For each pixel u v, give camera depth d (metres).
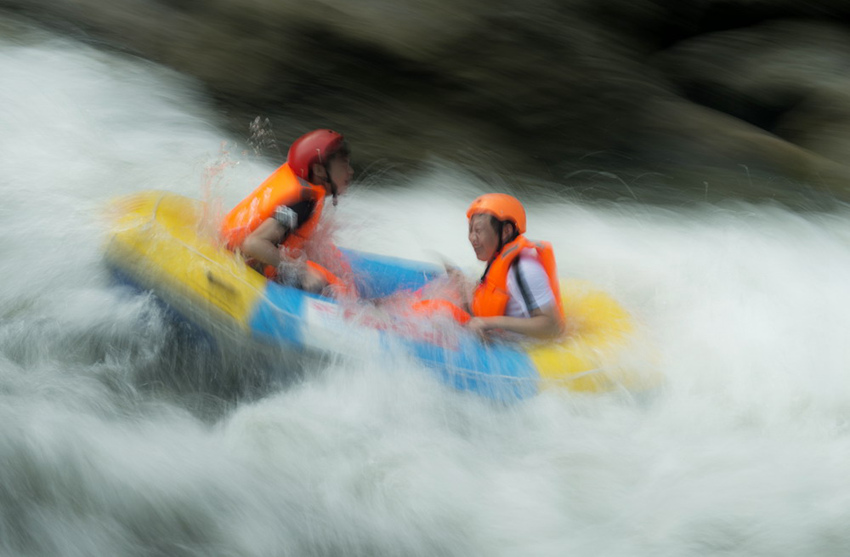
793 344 11.05
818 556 8.16
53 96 16.30
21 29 17.88
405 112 17.92
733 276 13.17
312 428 9.36
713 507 8.67
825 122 19.16
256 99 17.75
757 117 20.22
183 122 16.84
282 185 9.91
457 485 8.86
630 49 20.30
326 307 9.84
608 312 10.56
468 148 17.61
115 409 9.55
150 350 10.12
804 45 20.81
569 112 18.27
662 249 15.19
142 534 8.05
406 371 9.57
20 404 9.33
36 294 10.95
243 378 9.85
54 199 13.34
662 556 8.12
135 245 10.33
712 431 9.71
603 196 17.23
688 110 18.81
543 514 8.59
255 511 8.41
